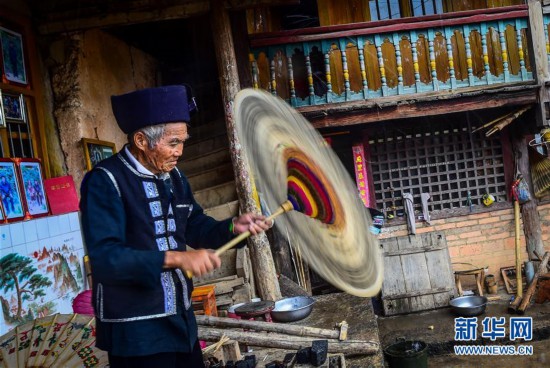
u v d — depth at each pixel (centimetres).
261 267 575
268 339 393
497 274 788
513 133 784
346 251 191
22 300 411
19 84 482
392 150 788
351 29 649
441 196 793
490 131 670
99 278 164
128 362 187
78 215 508
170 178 199
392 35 659
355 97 658
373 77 810
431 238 757
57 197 487
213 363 354
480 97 657
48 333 296
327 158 187
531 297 714
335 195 187
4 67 459
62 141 538
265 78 778
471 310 667
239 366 342
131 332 182
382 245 759
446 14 655
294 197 196
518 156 782
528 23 660
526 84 666
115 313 182
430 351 615
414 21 653
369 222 194
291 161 194
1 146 438
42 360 279
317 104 653
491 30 806
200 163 709
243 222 200
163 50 853
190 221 215
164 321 187
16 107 472
